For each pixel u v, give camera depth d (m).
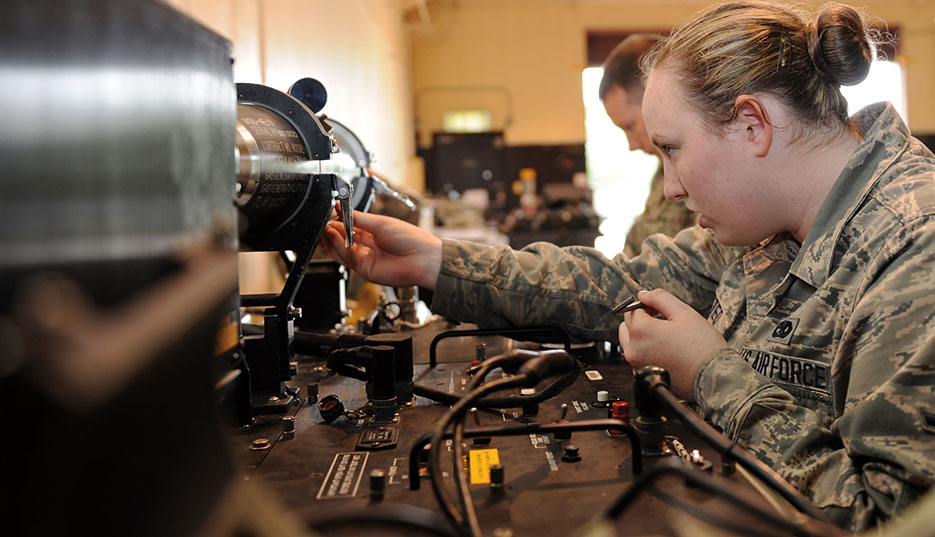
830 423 0.87
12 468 0.23
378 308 1.57
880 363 0.75
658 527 0.54
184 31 0.51
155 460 0.31
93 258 0.35
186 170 0.51
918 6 8.29
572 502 0.60
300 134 1.00
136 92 0.41
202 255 0.41
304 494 0.64
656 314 1.03
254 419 0.89
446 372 1.12
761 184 0.94
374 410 0.88
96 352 0.23
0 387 0.21
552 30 8.62
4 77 0.28
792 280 0.98
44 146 0.31
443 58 8.66
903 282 0.77
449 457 0.71
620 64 2.40
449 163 8.25
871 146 0.91
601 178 8.55
